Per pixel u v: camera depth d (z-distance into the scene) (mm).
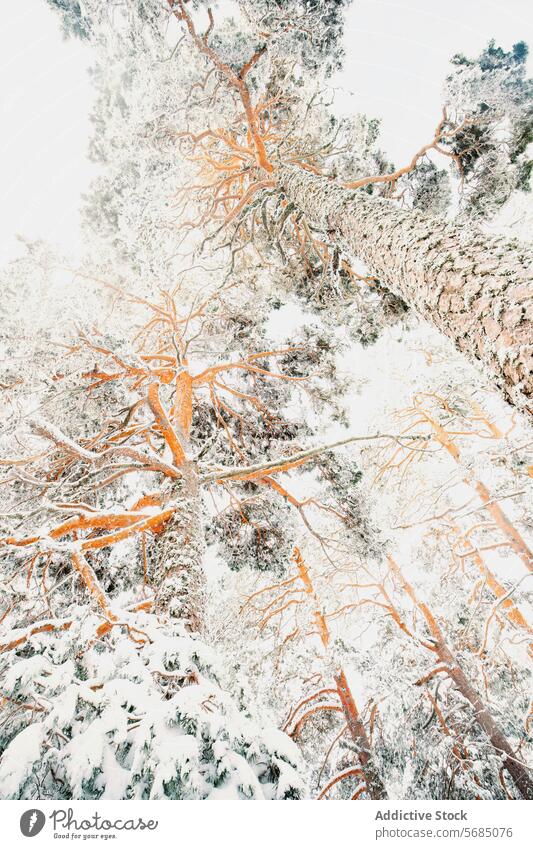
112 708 1940
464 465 9227
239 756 1849
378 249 3273
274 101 7422
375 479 12023
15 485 5773
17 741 1780
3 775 1677
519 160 6754
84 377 5492
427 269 2490
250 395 8633
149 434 7000
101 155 7176
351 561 10570
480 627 10664
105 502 7559
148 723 1848
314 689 10336
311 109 7512
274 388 8781
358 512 7633
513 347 1717
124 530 4336
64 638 2318
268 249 8039
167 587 4020
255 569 8852
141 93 6406
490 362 1890
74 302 5301
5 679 2016
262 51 5891
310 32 5566
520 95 6078
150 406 5781
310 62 6086
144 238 6242
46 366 5145
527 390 1643
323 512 9234
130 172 7020
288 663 10250
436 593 11344
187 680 2305
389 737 8039
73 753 1751
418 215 3242
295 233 7496
